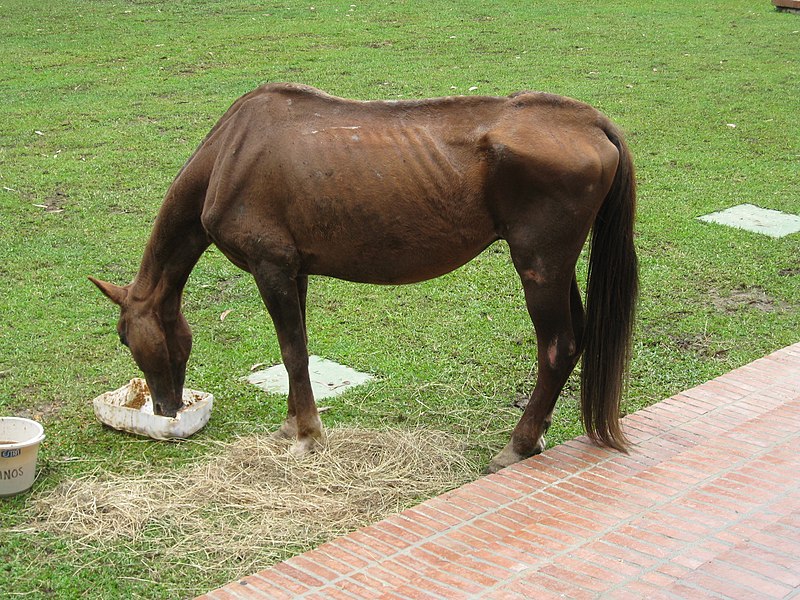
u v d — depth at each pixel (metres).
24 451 5.15
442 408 6.27
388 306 7.98
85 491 5.16
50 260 8.82
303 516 4.97
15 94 14.27
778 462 4.92
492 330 7.50
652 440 5.59
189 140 12.25
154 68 15.79
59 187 10.70
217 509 5.05
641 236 9.30
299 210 5.14
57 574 4.52
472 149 5.01
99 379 6.69
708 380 6.57
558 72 15.38
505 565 4.18
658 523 4.33
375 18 19.62
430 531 4.58
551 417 5.54
